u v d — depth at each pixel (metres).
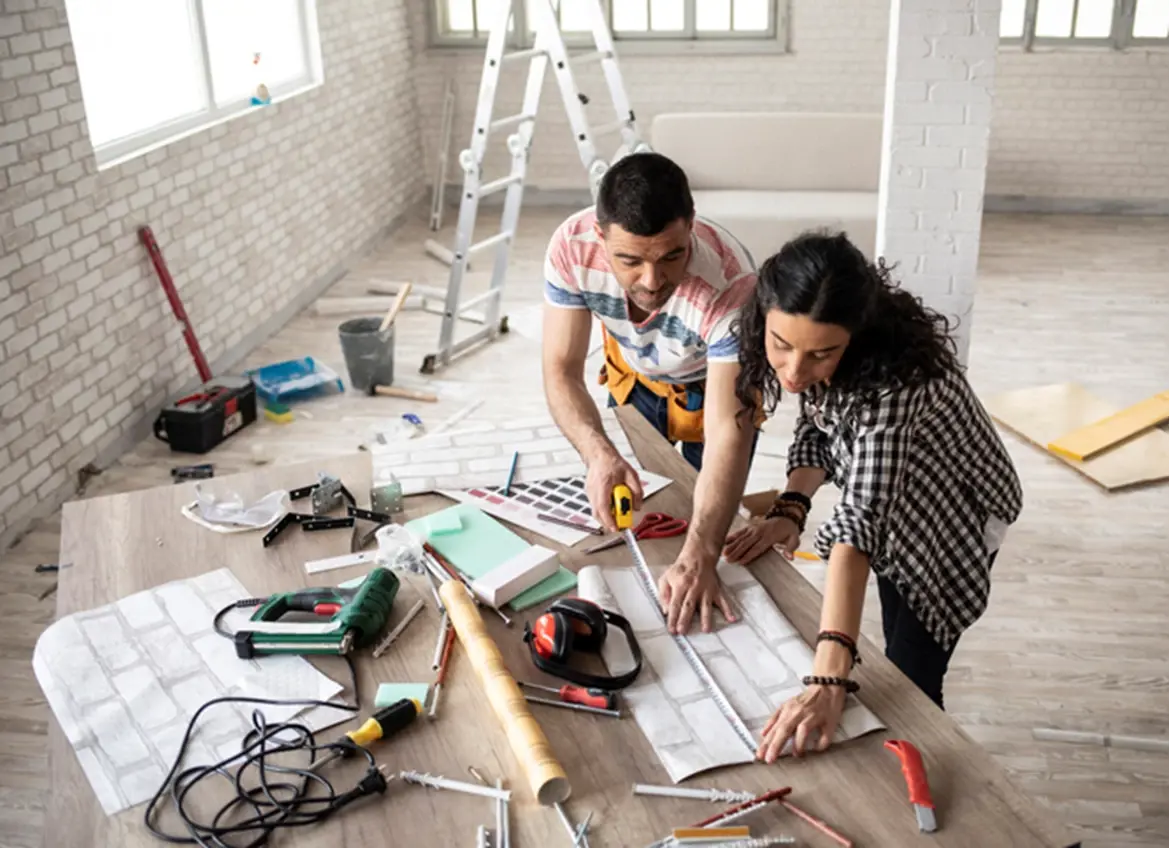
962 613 1.94
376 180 6.73
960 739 1.46
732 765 1.42
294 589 1.80
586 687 1.56
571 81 4.72
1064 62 6.77
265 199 5.27
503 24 4.54
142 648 1.67
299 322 5.60
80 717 1.53
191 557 1.90
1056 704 2.81
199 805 1.38
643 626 1.69
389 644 1.67
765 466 4.02
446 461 2.18
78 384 3.95
